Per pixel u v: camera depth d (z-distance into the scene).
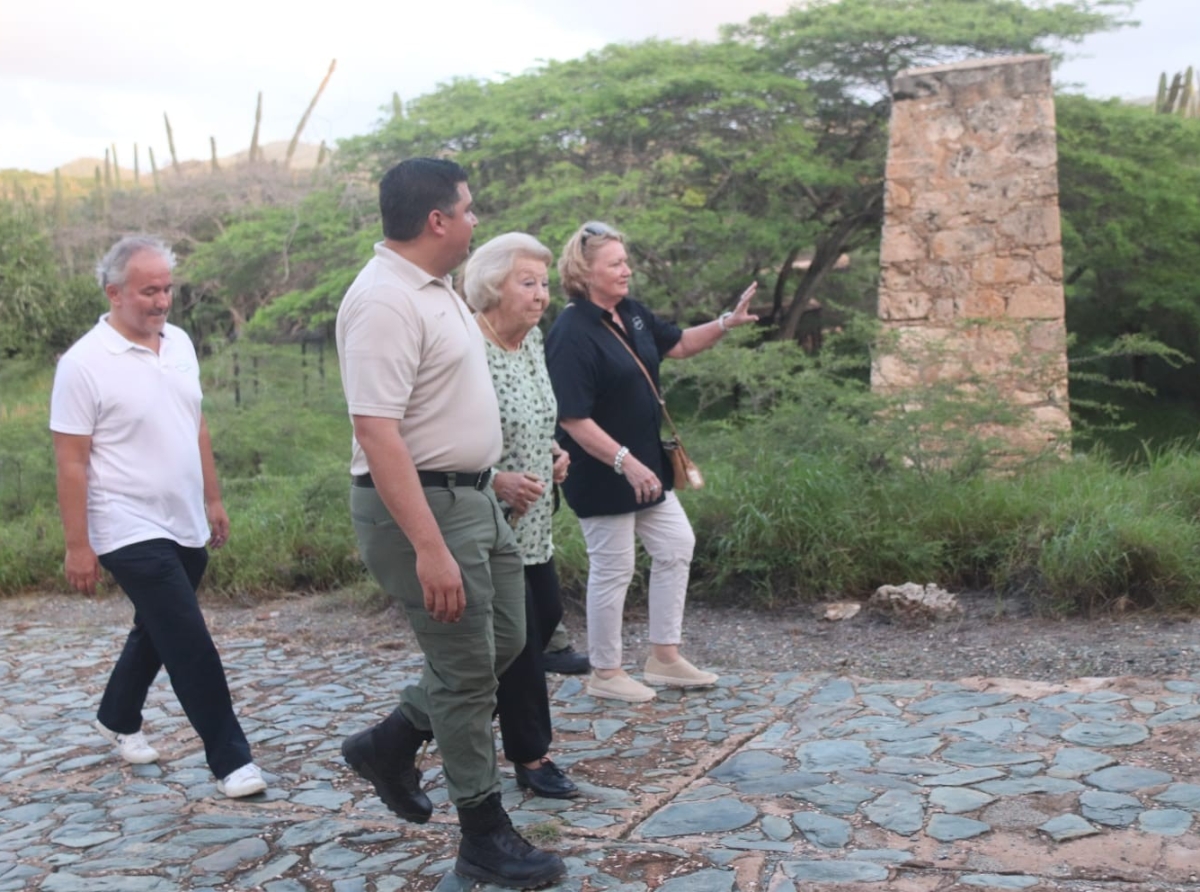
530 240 3.83
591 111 17.19
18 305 24.94
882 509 6.53
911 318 10.48
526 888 2.99
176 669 3.87
